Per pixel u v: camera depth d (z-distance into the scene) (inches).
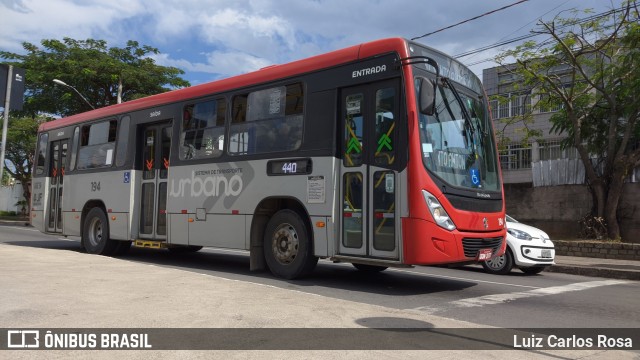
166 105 443.5
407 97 296.5
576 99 660.7
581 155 631.8
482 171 333.7
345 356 161.5
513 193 720.3
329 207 321.4
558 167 679.1
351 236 314.8
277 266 351.3
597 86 618.8
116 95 1165.1
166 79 1197.7
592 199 640.4
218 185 388.5
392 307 272.1
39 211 581.9
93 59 1113.4
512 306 283.1
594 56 706.2
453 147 315.9
